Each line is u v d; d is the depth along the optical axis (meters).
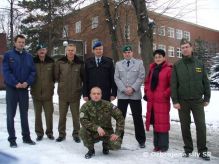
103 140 6.70
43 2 26.78
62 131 7.97
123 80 7.38
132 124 10.45
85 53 38.12
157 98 7.01
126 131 9.39
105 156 6.68
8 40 36.97
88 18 19.77
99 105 6.67
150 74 7.22
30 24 32.50
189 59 6.54
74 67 7.89
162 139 7.06
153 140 7.57
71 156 6.63
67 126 10.16
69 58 7.90
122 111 7.39
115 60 17.84
